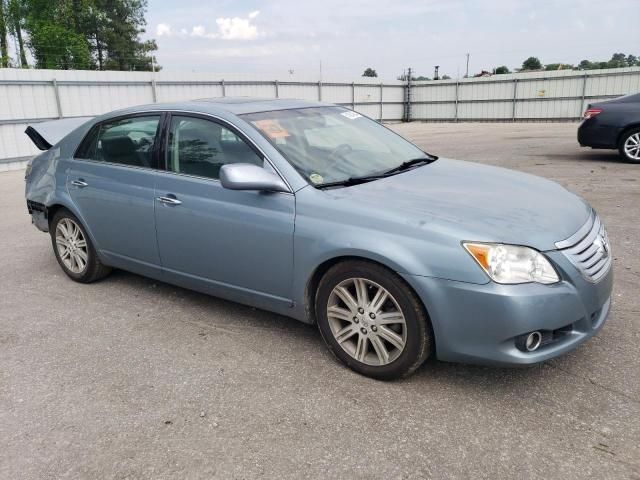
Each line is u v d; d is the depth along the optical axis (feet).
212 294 12.46
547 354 8.69
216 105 12.57
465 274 8.60
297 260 10.36
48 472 7.79
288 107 13.02
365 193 10.25
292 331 12.06
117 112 14.11
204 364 10.71
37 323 12.98
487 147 47.44
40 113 56.65
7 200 31.76
